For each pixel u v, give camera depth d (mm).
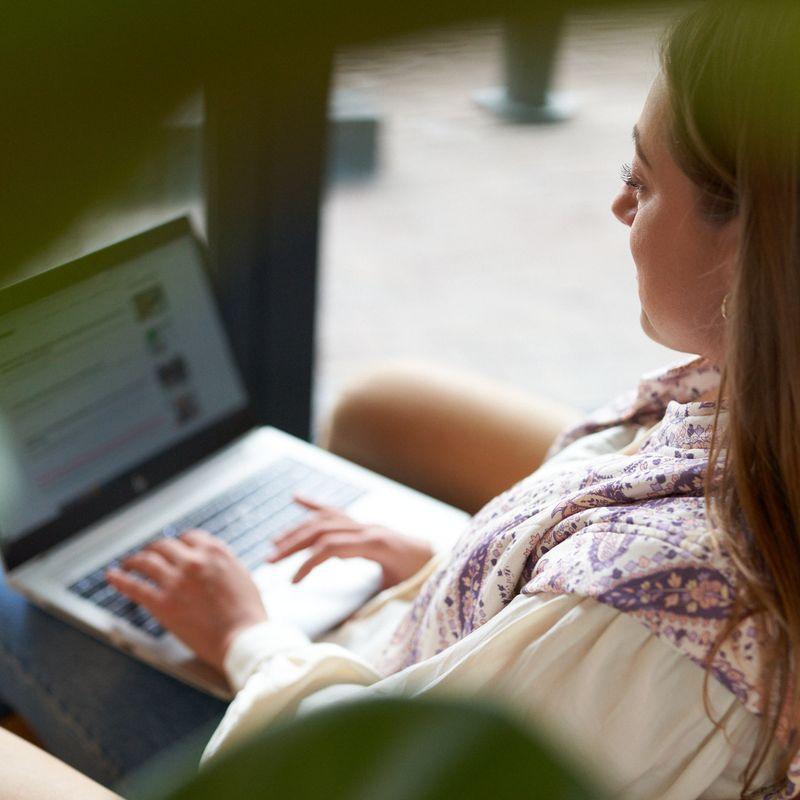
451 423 1222
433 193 3055
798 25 86
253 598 923
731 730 548
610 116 3408
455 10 51
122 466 1127
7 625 1001
